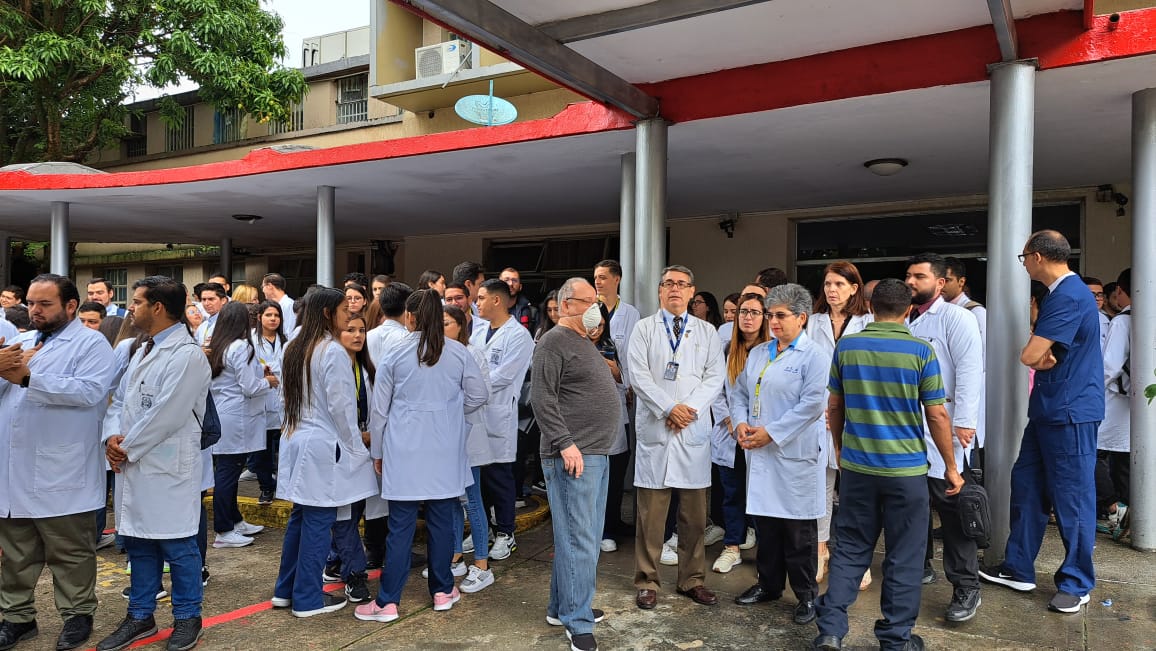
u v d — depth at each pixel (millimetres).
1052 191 8039
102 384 3572
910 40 4703
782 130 5766
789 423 3768
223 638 3693
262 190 8141
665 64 5145
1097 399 3854
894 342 3363
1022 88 4352
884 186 7965
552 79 4668
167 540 3518
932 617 3826
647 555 4023
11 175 8195
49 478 3461
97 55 11961
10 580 3574
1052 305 3783
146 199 8695
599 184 7801
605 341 4836
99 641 3662
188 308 6848
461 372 4090
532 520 5668
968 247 8641
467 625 3855
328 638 3695
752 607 4027
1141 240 4801
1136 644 3508
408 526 3900
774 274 5082
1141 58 4211
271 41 13578
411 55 12273
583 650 3457
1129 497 4938
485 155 6562
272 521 5758
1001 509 4312
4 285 11781
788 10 4277
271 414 5812
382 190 8148
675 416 3908
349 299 5418
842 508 3471
